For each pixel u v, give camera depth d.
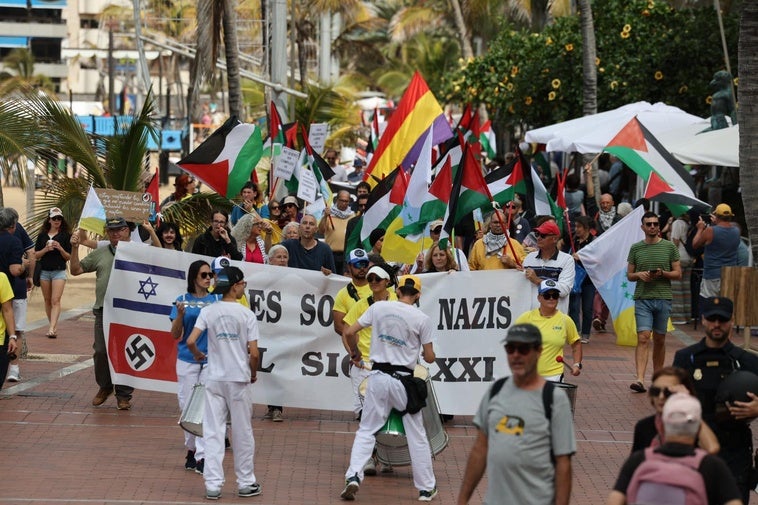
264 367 15.61
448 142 21.33
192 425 12.14
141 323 15.77
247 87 51.84
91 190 16.64
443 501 12.11
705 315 9.42
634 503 7.09
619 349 22.41
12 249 17.45
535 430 8.22
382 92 93.06
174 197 24.70
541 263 15.59
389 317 11.99
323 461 13.66
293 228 17.77
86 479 12.55
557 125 31.08
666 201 20.45
